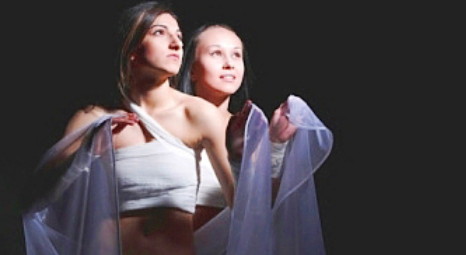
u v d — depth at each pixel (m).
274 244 3.23
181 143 2.98
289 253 3.23
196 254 3.15
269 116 4.75
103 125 2.88
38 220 3.00
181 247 2.95
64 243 2.95
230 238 2.98
